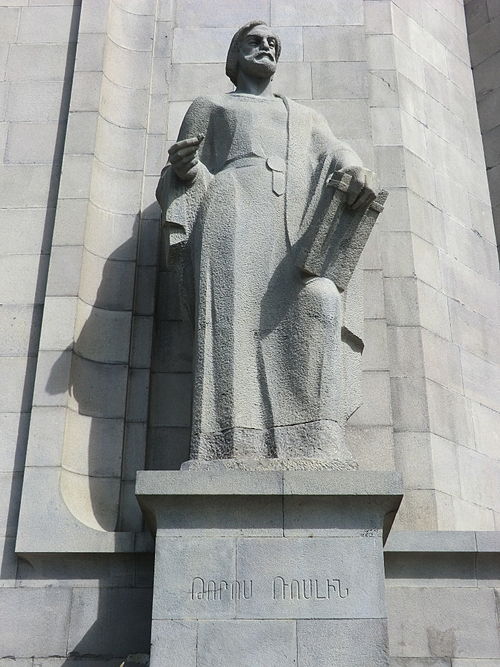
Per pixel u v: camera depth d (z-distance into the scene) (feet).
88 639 20.59
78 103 27.94
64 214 25.90
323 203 20.66
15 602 20.97
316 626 17.46
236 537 18.31
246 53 24.70
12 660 20.40
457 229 29.17
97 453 23.21
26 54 29.48
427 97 31.30
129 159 27.76
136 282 25.79
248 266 21.29
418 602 20.63
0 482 22.65
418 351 25.46
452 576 20.89
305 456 19.34
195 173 22.08
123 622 20.76
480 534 20.86
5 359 24.32
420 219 28.07
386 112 29.58
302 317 20.48
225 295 20.88
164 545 18.24
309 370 20.06
